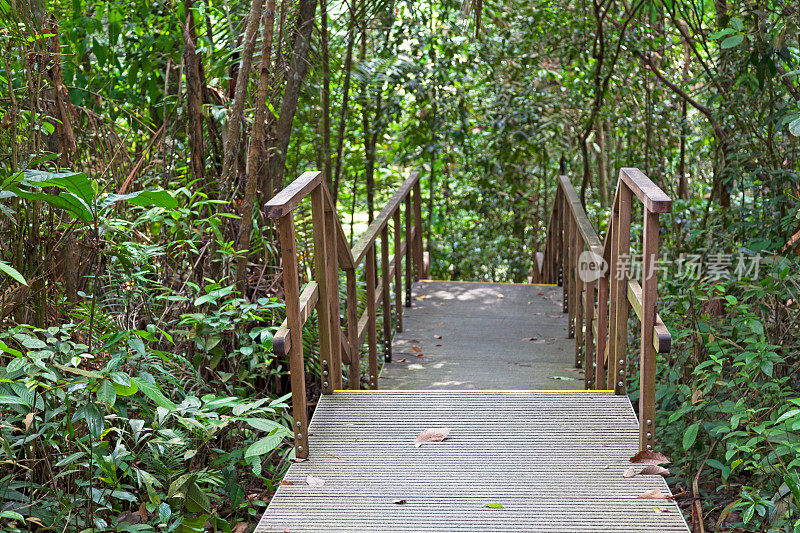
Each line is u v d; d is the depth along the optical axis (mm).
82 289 3709
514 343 5941
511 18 7926
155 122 5547
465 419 3547
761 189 4805
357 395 3775
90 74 5594
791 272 3920
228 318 3596
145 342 3500
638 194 3104
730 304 3562
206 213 4254
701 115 6957
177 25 5133
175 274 3986
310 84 5258
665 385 3605
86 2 5473
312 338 4105
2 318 2887
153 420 3100
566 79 8000
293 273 3156
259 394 4012
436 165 10070
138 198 2955
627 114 7547
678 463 3453
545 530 2695
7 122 3121
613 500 2891
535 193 10906
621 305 3654
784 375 3773
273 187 4691
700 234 5031
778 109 4488
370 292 4773
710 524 3162
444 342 5969
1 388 2584
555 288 7535
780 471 2953
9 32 3320
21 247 3107
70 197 2770
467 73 9008
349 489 2986
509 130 8617
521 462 3189
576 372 5234
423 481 3047
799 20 4363
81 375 2670
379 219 5086
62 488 2932
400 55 8148
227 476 3137
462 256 11141
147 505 2799
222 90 4637
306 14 4707
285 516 2801
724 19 4758
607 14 7227
